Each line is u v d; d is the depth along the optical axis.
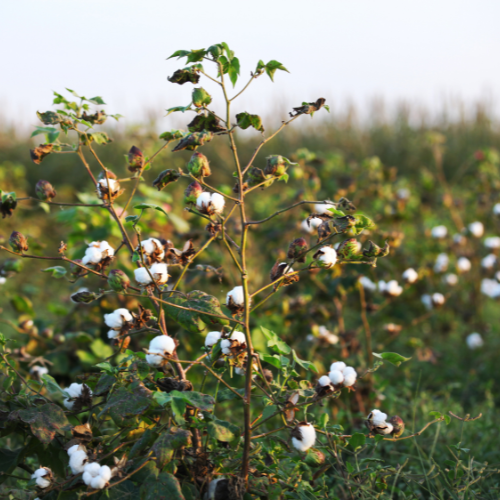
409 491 2.74
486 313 5.78
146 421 2.46
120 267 3.64
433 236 5.38
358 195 5.12
